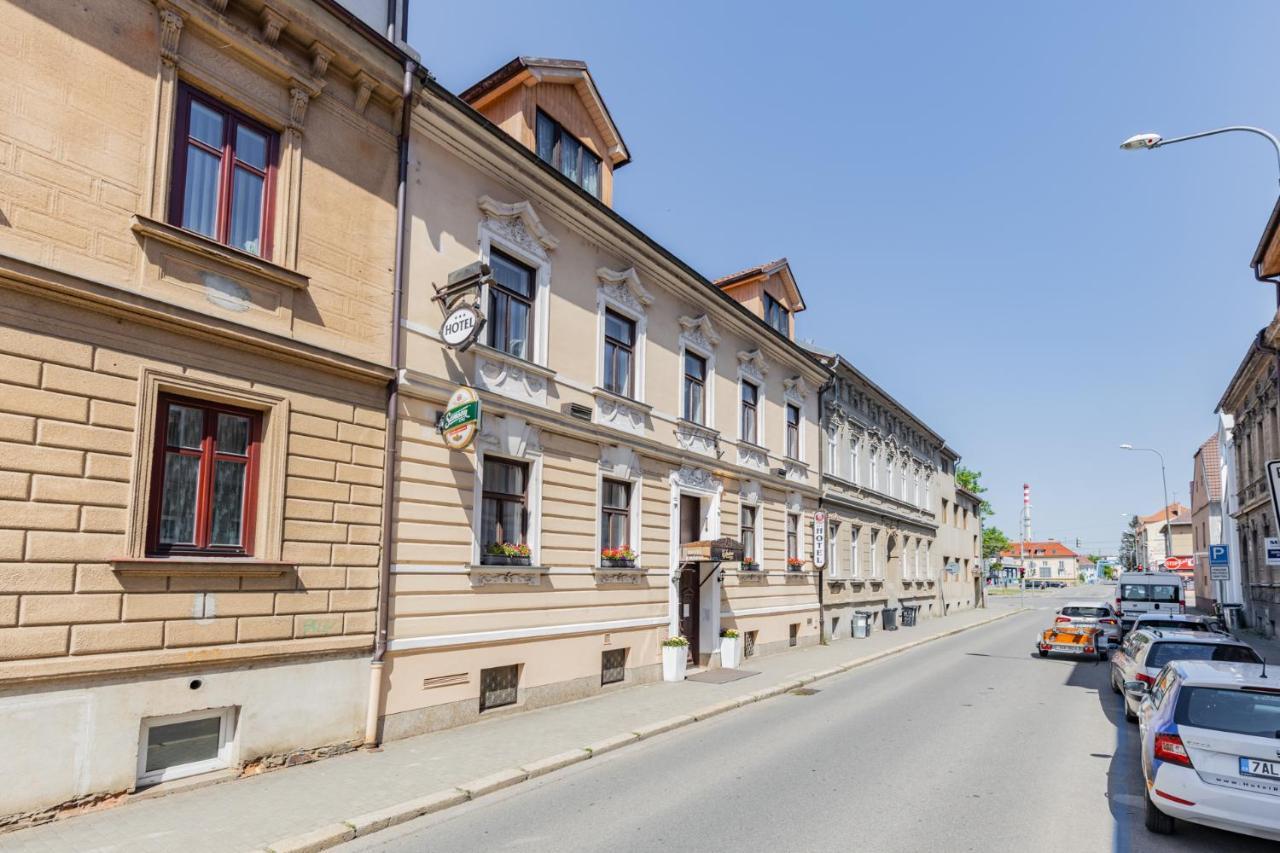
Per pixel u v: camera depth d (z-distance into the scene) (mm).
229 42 8781
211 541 8461
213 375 8383
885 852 6715
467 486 11500
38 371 7016
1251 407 29547
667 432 16812
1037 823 7512
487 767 9039
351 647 9594
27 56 7184
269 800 7656
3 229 6891
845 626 26484
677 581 16516
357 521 9805
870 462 30797
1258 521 30234
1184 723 6879
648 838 7031
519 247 12992
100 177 7609
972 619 39188
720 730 11836
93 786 7148
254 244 9164
